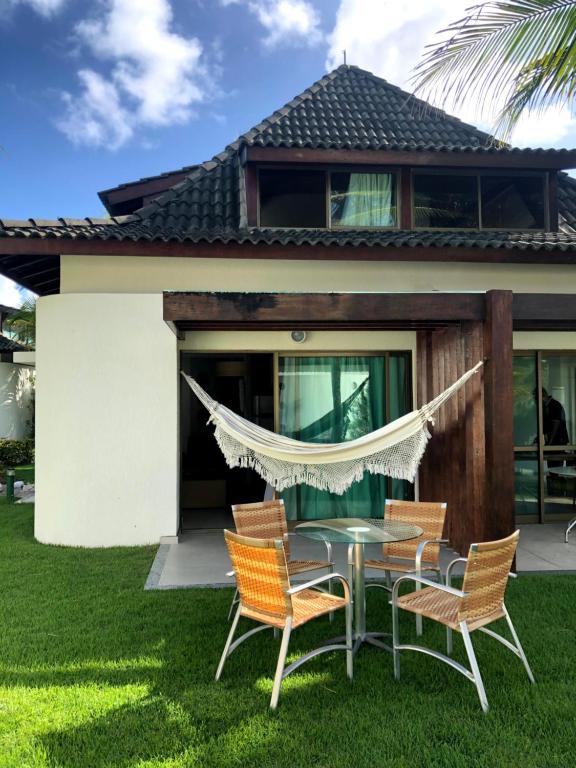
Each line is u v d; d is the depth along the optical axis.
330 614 4.67
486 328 5.86
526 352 8.45
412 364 8.19
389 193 9.01
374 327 6.95
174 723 3.19
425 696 3.49
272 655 4.06
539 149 8.61
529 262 8.04
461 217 9.02
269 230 8.52
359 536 4.36
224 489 9.95
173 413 7.31
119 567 6.21
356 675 3.77
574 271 8.57
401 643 4.26
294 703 3.41
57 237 7.20
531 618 4.63
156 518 7.28
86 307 7.27
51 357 7.36
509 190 9.12
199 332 7.84
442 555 6.62
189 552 6.81
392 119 9.93
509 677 3.70
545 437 8.50
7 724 3.19
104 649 4.12
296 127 9.30
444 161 8.58
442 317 5.82
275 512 5.51
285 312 5.66
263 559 3.56
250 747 2.98
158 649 4.13
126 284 7.93
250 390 10.52
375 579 5.72
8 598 5.21
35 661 3.94
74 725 3.18
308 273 8.19
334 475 5.87
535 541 7.25
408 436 5.67
